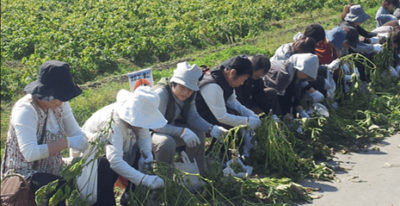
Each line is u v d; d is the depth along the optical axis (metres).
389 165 6.12
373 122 7.43
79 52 13.77
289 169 5.87
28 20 17.05
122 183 5.07
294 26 16.78
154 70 12.54
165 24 16.56
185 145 5.52
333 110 7.36
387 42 9.02
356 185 5.67
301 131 6.72
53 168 4.68
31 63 12.85
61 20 17.78
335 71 7.92
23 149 4.30
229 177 5.46
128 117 4.61
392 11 11.08
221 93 5.71
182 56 14.30
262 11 17.78
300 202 5.33
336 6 19.31
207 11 17.89
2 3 20.58
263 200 5.33
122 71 13.00
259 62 6.21
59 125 4.64
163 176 4.83
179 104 5.43
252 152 6.15
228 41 15.56
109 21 16.33
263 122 5.99
